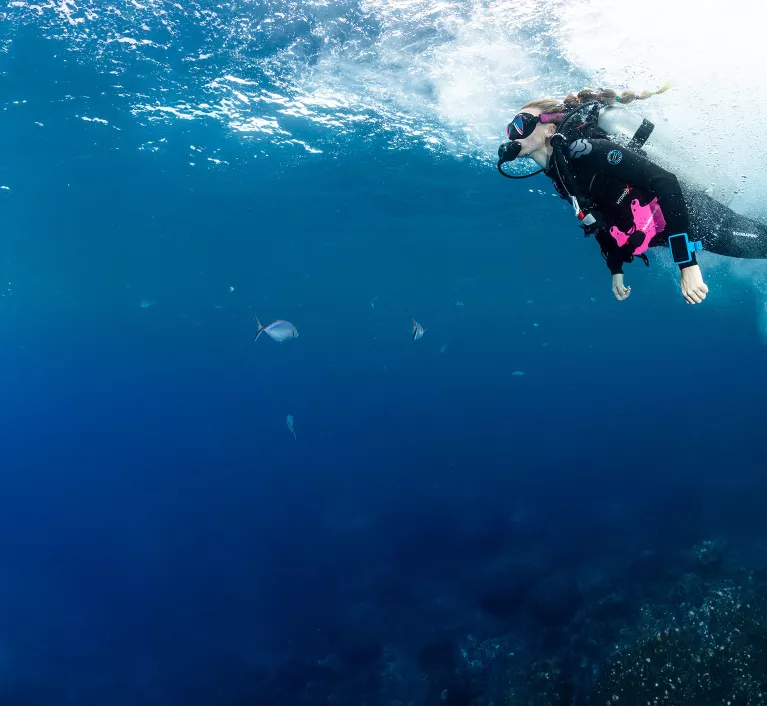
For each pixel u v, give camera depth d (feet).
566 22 23.20
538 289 134.41
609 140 9.09
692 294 9.08
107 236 76.84
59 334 180.55
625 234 9.47
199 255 91.56
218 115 38.65
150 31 29.76
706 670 24.63
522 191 54.75
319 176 51.80
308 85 32.68
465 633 34.63
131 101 37.32
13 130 42.37
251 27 28.73
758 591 29.43
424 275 114.83
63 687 37.47
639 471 58.49
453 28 25.90
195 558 54.70
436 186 53.83
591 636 30.94
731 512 44.24
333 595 42.68
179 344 216.33
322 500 65.77
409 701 30.50
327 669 34.42
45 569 58.03
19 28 30.12
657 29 16.88
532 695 27.96
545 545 43.86
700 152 10.16
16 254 83.05
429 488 62.18
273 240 81.71
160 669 37.91
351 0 26.55
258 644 38.63
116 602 47.96
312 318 181.57
